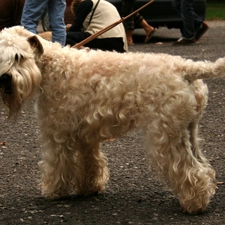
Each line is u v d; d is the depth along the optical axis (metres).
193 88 5.23
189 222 5.11
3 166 6.96
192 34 16.81
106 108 5.32
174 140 5.19
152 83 5.17
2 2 12.26
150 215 5.30
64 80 5.44
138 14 16.89
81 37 10.94
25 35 5.40
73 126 5.48
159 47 16.33
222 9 33.12
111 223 5.12
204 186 5.18
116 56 5.43
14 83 5.12
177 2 16.81
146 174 6.54
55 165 5.63
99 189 5.95
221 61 5.05
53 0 10.34
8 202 5.73
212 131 8.37
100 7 11.07
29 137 8.23
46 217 5.30
